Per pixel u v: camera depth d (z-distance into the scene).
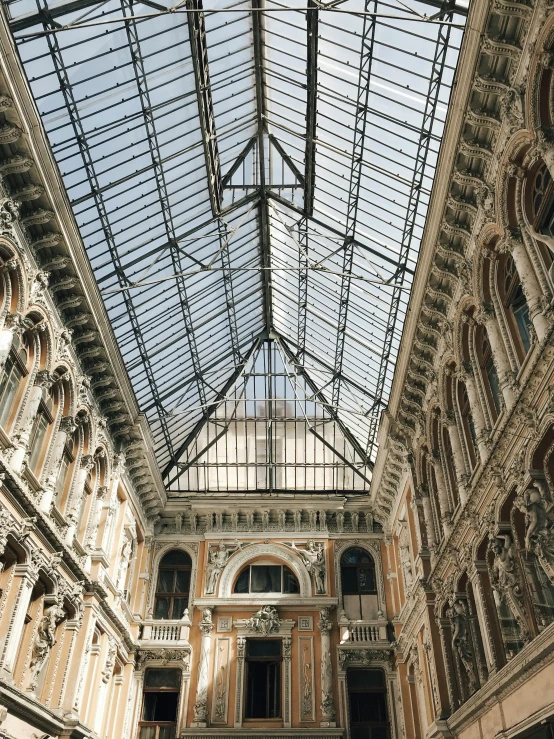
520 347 14.43
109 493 23.05
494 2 12.53
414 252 21.11
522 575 13.77
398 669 25.97
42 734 16.39
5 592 14.98
